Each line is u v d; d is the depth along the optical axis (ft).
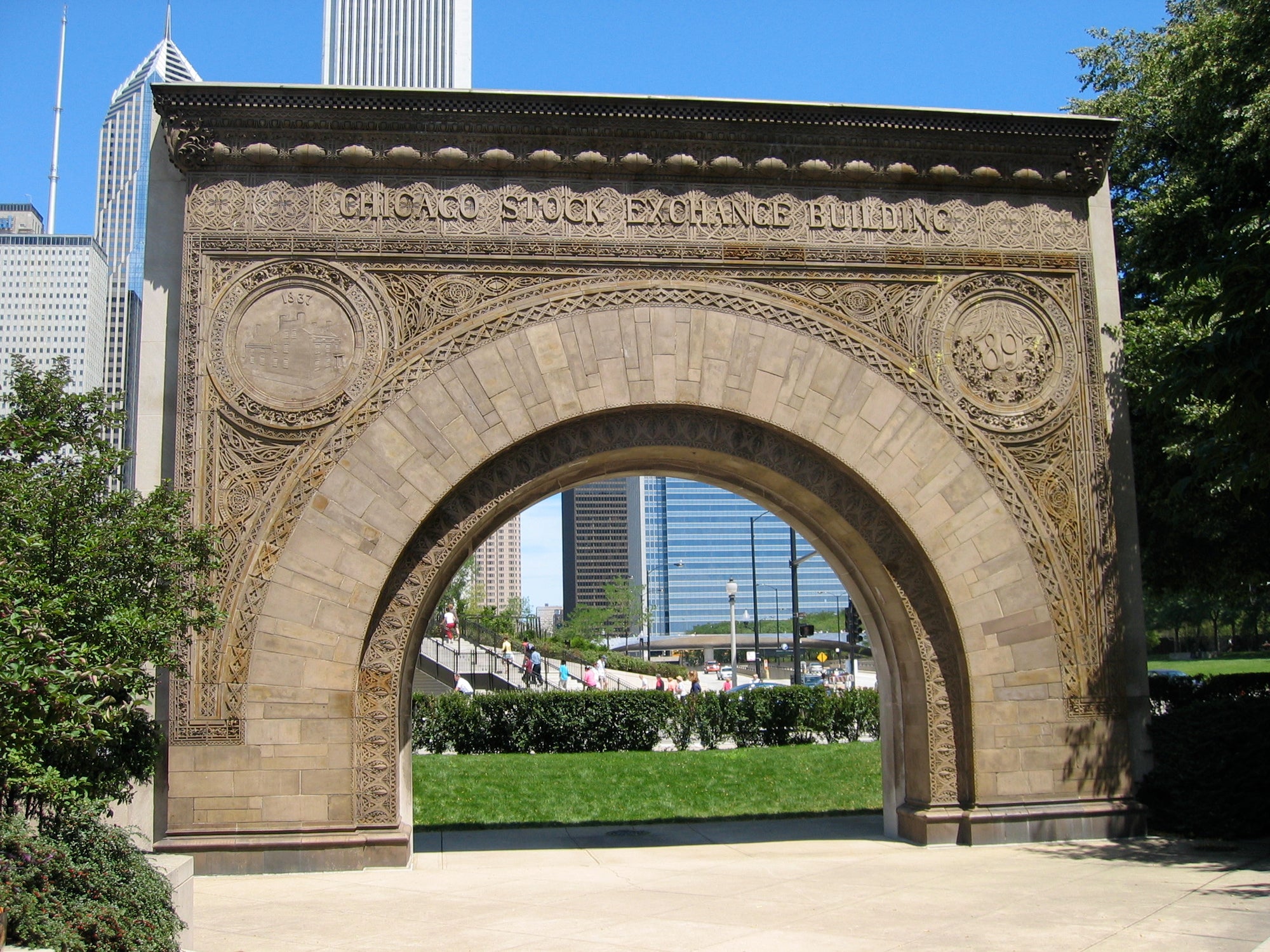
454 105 47.42
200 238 46.57
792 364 48.98
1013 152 51.39
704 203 49.57
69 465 33.14
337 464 45.47
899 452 49.11
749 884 40.45
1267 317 39.50
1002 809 47.50
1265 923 32.09
